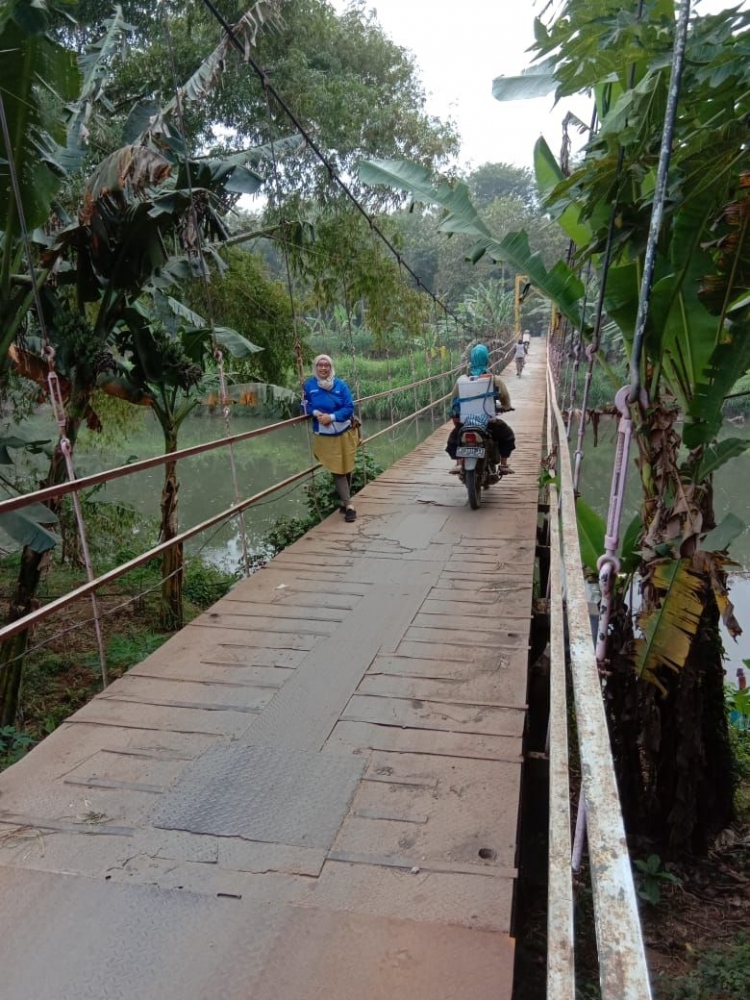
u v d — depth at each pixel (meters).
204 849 2.25
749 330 3.57
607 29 2.95
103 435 12.24
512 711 3.10
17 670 5.67
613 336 4.94
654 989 3.26
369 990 1.75
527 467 9.02
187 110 11.62
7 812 2.43
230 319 12.21
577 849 2.32
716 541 3.56
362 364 28.94
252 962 1.83
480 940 1.89
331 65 14.36
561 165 4.83
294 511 15.14
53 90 4.30
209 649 3.79
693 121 3.18
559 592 3.07
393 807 2.45
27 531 4.55
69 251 6.19
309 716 3.08
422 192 4.91
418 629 4.03
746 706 5.85
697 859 4.29
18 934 1.92
